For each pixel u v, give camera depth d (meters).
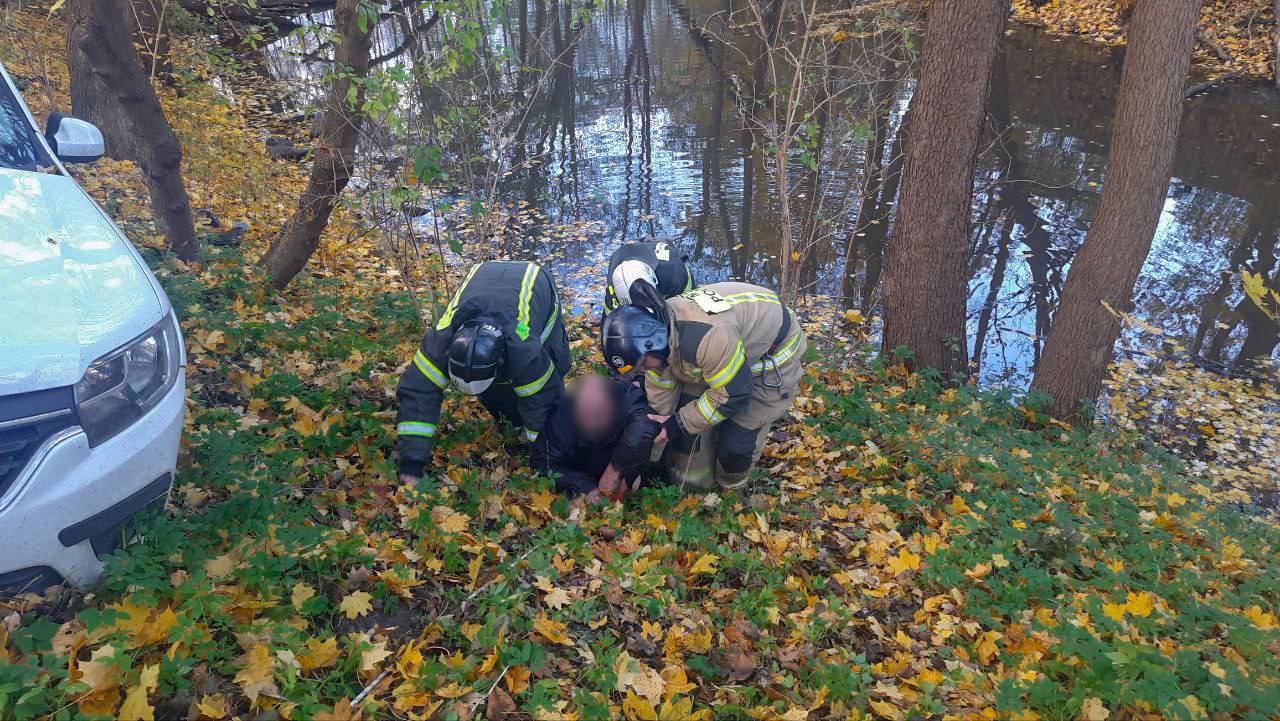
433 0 4.93
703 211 11.46
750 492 4.79
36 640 2.35
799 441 5.57
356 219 9.25
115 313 2.69
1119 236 6.93
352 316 6.37
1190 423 7.89
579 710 2.71
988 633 3.58
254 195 9.53
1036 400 7.25
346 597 2.94
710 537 4.00
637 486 4.50
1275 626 3.86
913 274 7.32
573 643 3.12
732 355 3.77
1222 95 17.12
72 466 2.36
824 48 7.66
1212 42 18.94
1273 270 10.58
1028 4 23.48
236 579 2.79
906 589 4.05
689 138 14.19
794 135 7.38
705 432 4.48
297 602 2.81
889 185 11.70
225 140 11.01
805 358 7.23
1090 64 19.11
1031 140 14.45
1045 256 10.77
